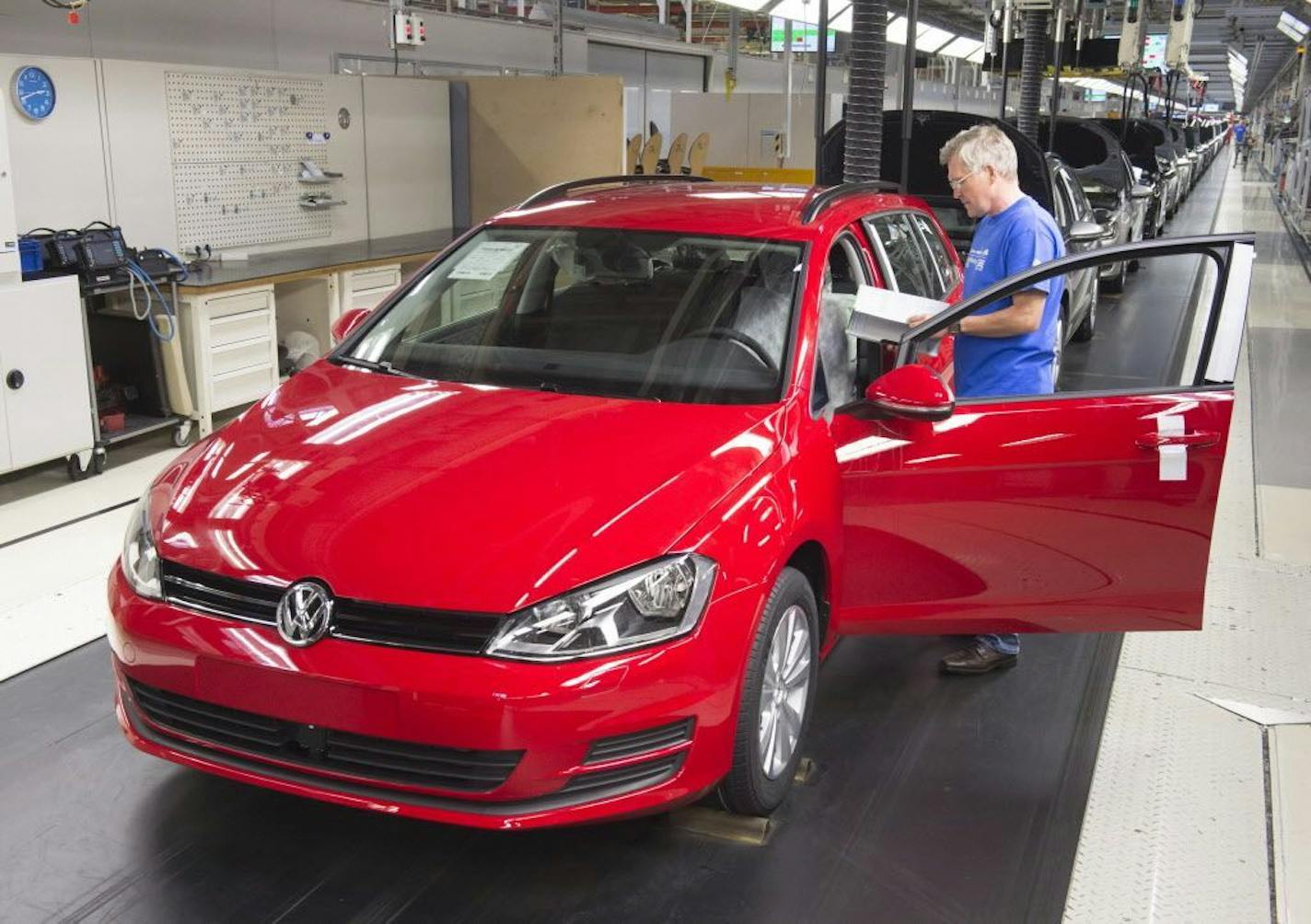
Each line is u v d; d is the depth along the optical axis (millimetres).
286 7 8695
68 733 3080
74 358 5109
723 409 2812
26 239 5047
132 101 6156
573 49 12844
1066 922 2453
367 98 7910
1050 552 3045
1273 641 3883
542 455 2572
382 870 2541
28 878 2477
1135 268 13633
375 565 2271
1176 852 2717
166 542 2445
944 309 3119
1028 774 3037
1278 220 21359
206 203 6719
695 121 13172
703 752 2395
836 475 2891
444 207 8898
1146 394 2953
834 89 19516
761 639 2508
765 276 3160
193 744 2438
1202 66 45406
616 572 2283
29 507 4883
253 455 2689
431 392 2951
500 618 2197
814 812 2818
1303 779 3059
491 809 2244
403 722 2188
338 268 6621
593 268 3275
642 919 2402
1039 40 13047
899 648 3795
